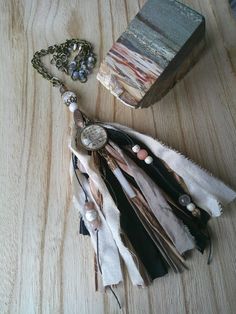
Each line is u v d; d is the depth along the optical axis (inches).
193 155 6.6
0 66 8.0
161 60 6.3
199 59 7.2
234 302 5.8
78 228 6.4
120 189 6.2
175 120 6.9
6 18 8.4
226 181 6.3
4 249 6.5
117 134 6.4
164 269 5.9
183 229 5.8
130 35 6.6
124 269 6.1
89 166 6.1
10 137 7.3
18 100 7.6
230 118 6.8
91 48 7.7
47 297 6.1
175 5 6.5
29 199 6.7
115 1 8.1
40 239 6.5
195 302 5.8
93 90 7.3
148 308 5.9
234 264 5.9
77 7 8.2
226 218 6.1
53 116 7.3
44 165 7.0
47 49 7.8
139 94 6.4
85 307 6.0
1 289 6.3
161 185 6.2
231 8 7.5
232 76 7.1
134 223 6.1
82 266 6.2
